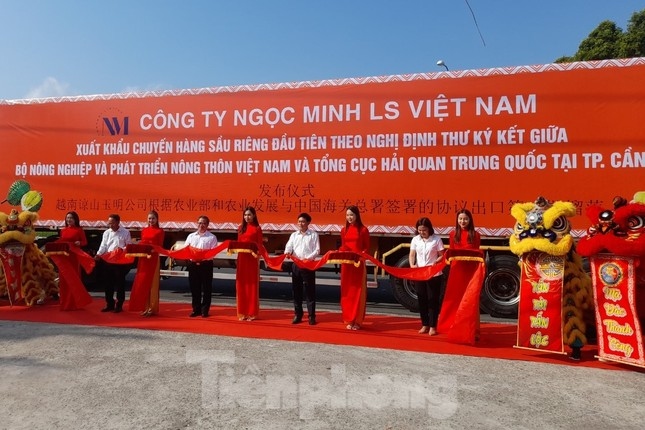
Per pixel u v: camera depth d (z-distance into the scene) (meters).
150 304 7.18
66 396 4.02
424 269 6.15
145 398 3.97
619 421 3.61
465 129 7.41
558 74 7.07
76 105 9.26
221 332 6.19
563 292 5.15
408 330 6.45
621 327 4.83
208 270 7.16
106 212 9.06
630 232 4.84
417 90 7.62
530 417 3.66
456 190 7.43
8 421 3.58
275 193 8.22
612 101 6.87
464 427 3.48
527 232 5.30
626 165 6.80
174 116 8.76
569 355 5.19
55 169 9.31
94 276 9.95
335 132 7.96
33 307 7.80
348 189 7.88
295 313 6.89
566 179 7.01
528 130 7.16
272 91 8.28
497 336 6.14
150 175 8.84
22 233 7.68
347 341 5.80
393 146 7.70
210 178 8.55
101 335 5.96
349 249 6.55
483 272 5.79
